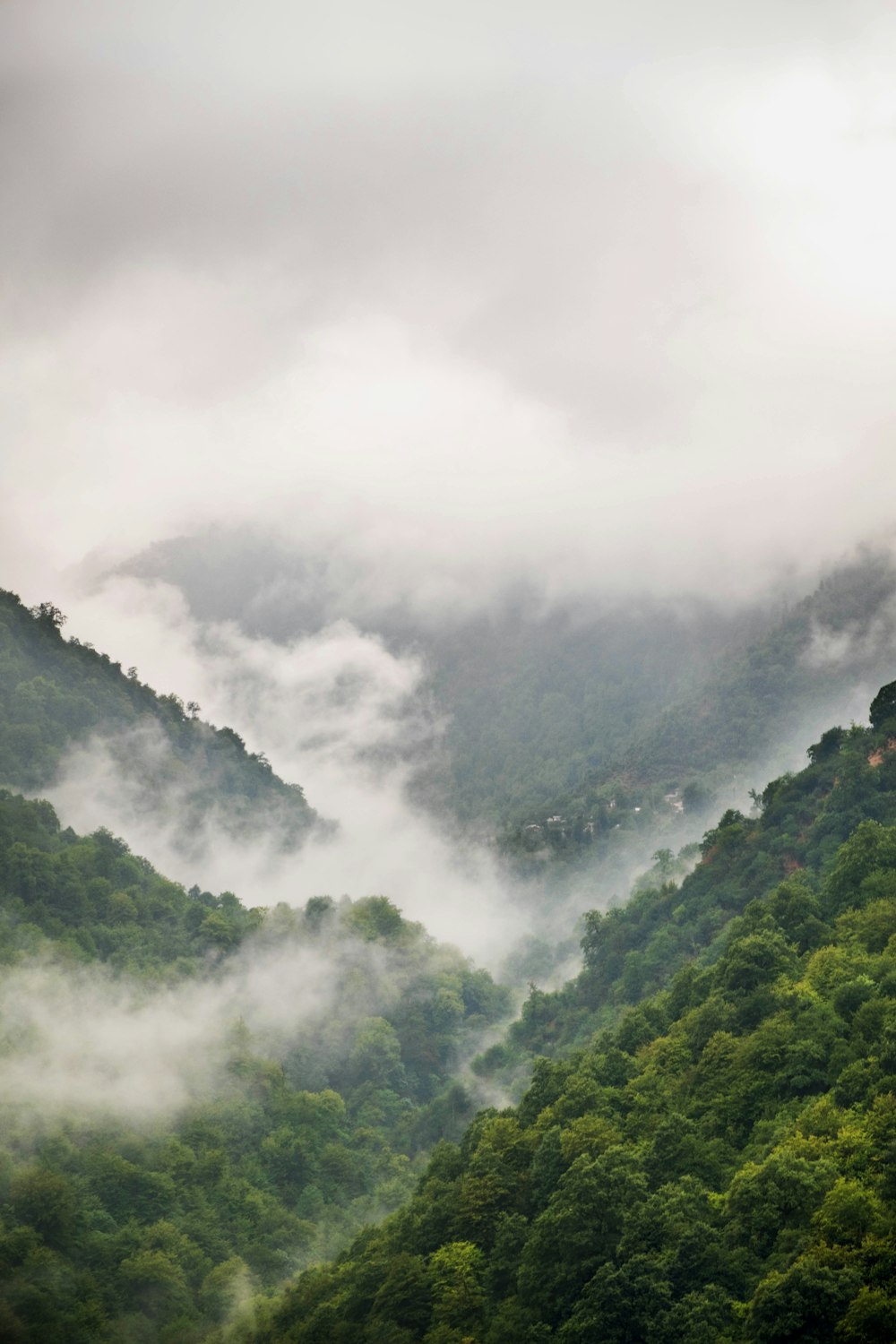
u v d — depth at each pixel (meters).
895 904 151.00
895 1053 117.44
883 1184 103.19
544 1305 113.62
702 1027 145.50
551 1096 148.25
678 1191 114.62
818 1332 94.38
